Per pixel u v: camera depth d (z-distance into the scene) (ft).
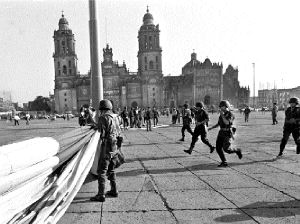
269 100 568.00
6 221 10.05
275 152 33.42
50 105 497.87
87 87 379.14
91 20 24.59
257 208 15.37
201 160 29.43
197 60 463.42
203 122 31.50
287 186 19.31
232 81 428.97
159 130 75.31
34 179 12.86
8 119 219.41
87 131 19.20
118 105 374.63
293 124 28.84
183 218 14.21
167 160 29.76
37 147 13.24
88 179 21.84
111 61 377.30
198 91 396.78
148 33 369.50
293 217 14.11
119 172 24.41
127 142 47.19
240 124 90.02
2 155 10.73
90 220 14.16
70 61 380.78
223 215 14.49
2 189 10.10
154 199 17.13
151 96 369.71
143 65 371.76
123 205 16.19
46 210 12.52
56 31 380.78
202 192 18.31
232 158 30.14
